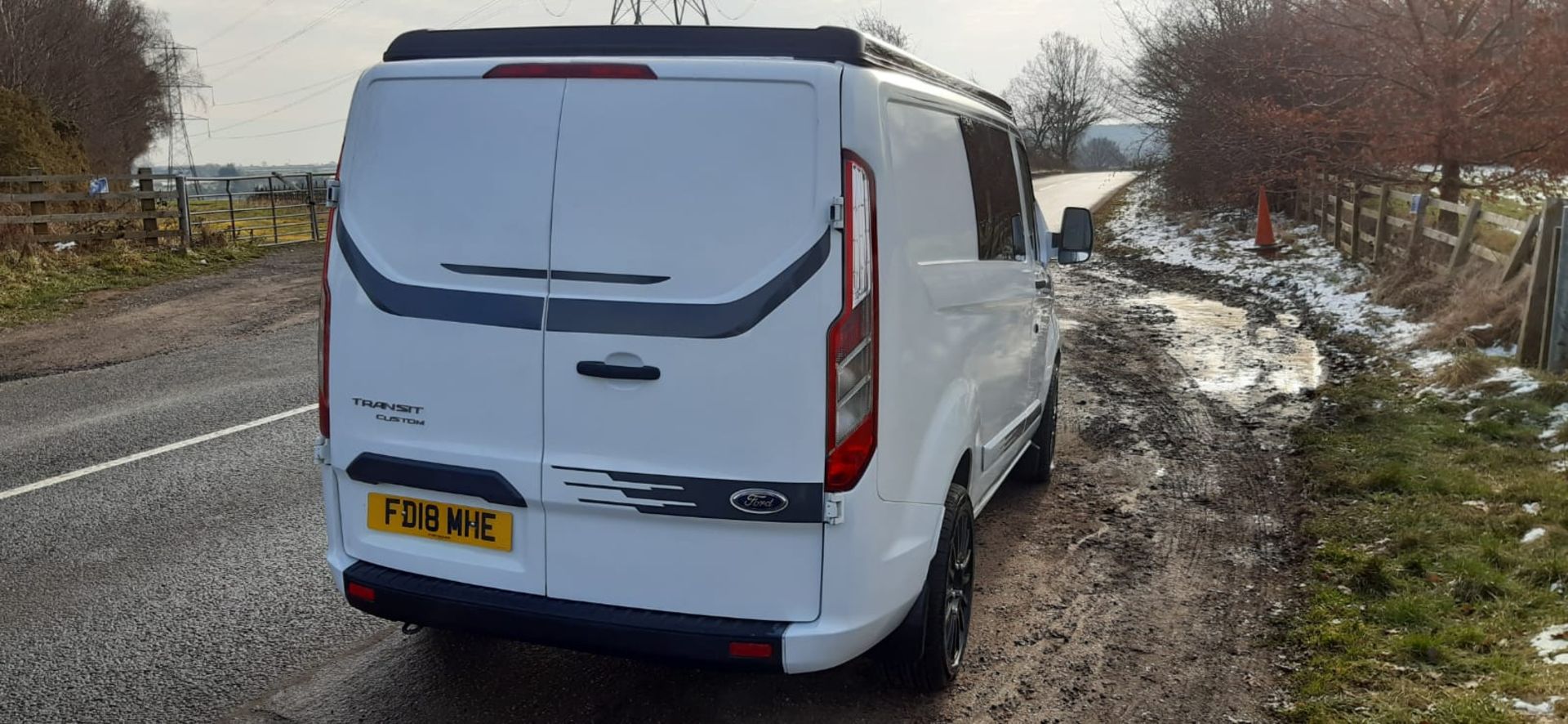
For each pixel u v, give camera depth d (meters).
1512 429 6.80
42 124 20.02
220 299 13.81
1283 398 8.50
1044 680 3.84
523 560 3.20
